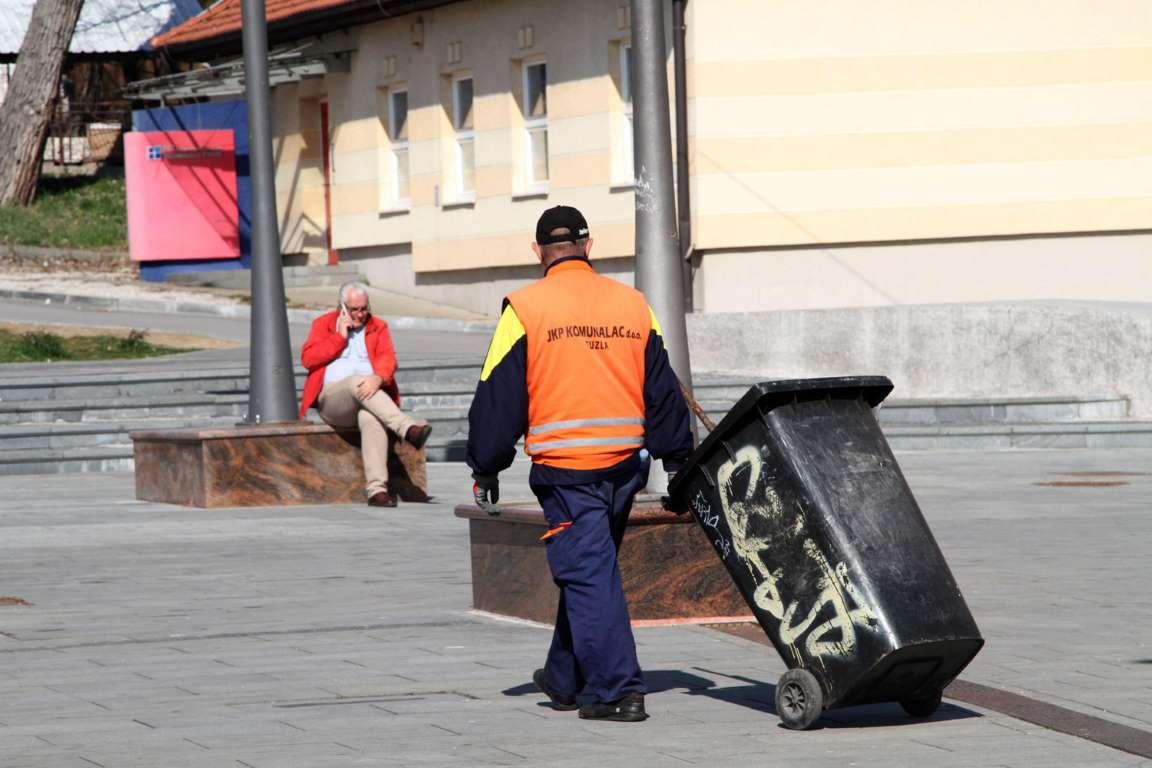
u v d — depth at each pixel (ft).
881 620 55.57
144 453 134.62
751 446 58.23
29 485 148.87
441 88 261.65
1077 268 226.99
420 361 188.85
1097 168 225.35
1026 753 53.98
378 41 274.16
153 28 393.29
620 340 60.34
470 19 254.47
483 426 59.52
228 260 294.87
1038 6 223.71
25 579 92.43
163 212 289.12
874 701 57.57
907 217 222.69
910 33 221.66
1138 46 225.35
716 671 67.46
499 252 250.98
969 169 223.71
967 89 223.30
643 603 77.20
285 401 129.80
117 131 400.67
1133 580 90.02
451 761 53.06
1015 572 93.04
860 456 58.03
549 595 77.20
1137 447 180.24
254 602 84.69
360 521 118.73
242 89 291.17
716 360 208.74
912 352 198.29
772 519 57.77
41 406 170.81
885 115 221.66
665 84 81.30
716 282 220.84
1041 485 142.00
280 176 307.37
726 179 218.79
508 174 249.14
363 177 280.31
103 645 73.36
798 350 203.21
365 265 284.20
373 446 127.65
